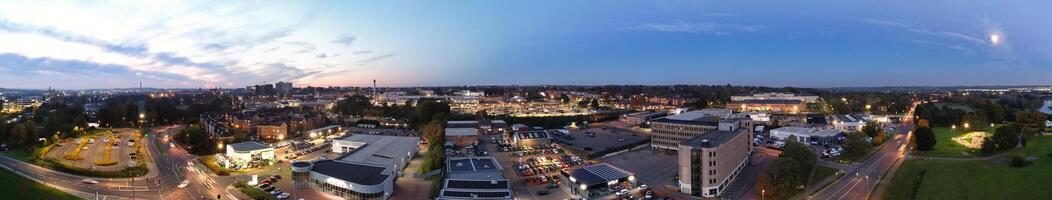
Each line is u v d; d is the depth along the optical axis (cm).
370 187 14162
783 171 15012
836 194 15238
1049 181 15225
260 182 16638
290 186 16250
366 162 17788
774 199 14712
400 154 19788
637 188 15850
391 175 15400
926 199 14650
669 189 16025
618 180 15700
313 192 15512
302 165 16225
